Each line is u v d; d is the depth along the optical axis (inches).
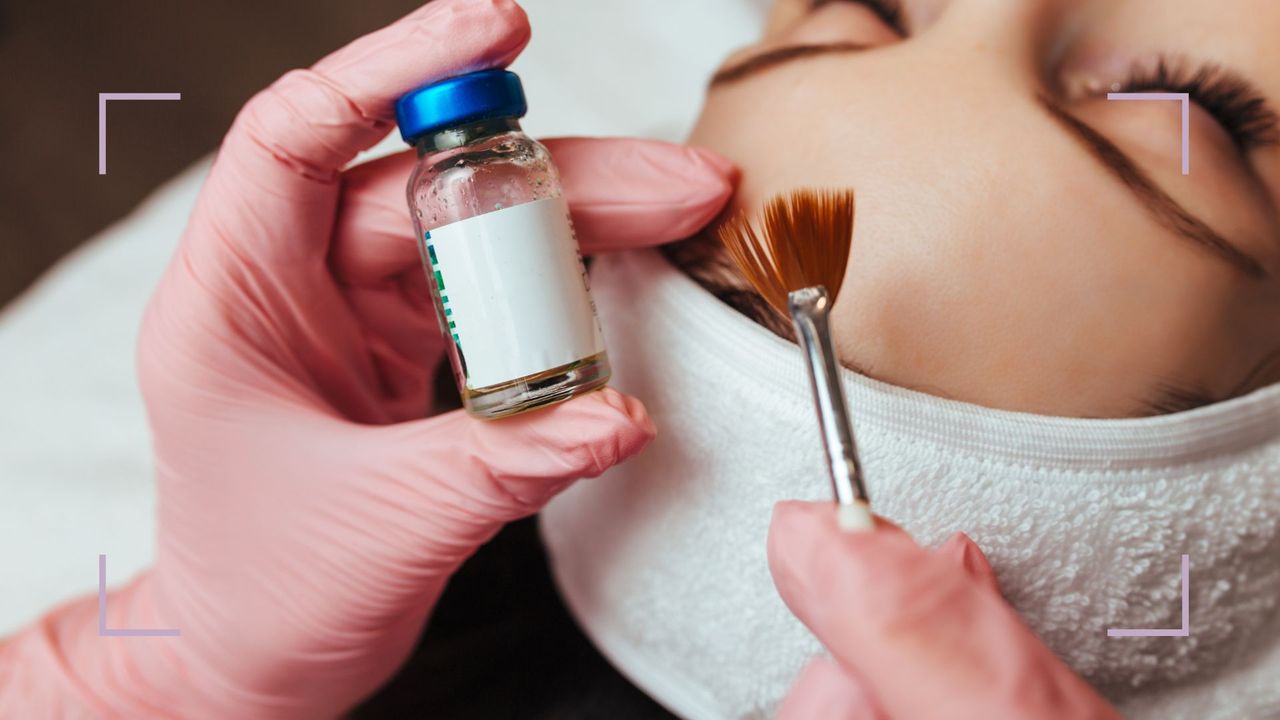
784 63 25.9
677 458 24.6
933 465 21.7
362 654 27.8
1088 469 21.8
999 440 21.6
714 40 49.6
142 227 46.0
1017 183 22.0
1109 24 24.6
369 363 29.5
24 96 81.3
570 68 49.8
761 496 23.2
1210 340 22.4
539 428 21.6
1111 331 21.8
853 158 23.1
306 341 27.4
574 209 24.2
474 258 19.6
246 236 25.3
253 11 82.1
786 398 22.3
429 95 19.6
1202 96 23.6
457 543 25.3
